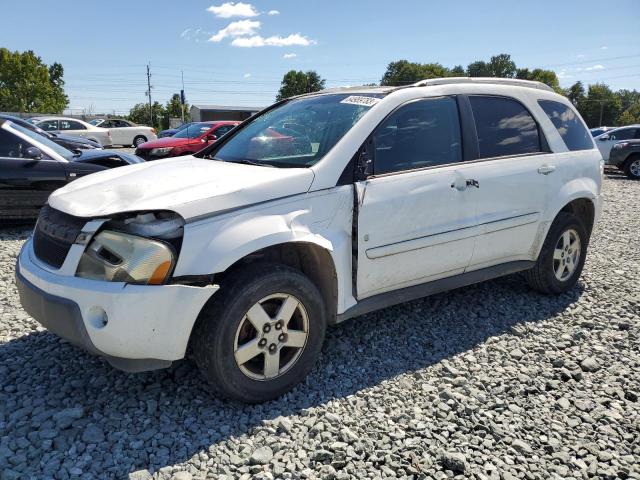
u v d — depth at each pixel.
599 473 2.55
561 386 3.31
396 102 3.63
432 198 3.62
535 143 4.42
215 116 51.88
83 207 2.87
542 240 4.46
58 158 7.28
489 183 3.96
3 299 4.54
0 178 6.84
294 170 3.19
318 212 3.16
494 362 3.59
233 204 2.88
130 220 2.71
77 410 2.86
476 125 4.04
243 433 2.76
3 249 6.23
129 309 2.62
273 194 3.01
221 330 2.80
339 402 3.08
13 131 7.18
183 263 2.70
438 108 3.87
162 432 2.76
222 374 2.84
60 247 2.88
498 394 3.20
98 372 3.34
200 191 2.88
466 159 3.93
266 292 2.92
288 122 3.91
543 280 4.61
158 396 3.09
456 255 3.86
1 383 3.19
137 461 2.52
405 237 3.54
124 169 3.69
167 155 14.40
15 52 81.25
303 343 3.14
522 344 3.88
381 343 3.83
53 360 3.48
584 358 3.67
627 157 16.62
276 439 2.71
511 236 4.19
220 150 4.11
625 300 4.75
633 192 12.88
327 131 3.54
